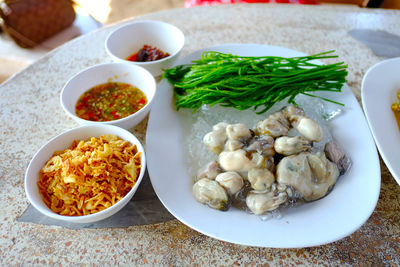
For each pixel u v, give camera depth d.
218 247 0.28
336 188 0.30
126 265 0.26
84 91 0.37
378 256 0.27
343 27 0.51
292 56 0.41
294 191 0.28
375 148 0.31
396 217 0.29
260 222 0.27
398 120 0.34
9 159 0.33
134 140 0.30
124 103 0.37
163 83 0.38
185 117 0.37
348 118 0.35
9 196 0.31
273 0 0.62
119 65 0.37
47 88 0.41
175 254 0.27
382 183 0.32
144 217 0.29
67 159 0.28
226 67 0.35
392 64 0.38
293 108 0.33
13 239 0.28
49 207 0.27
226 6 0.56
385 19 0.53
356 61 0.45
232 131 0.31
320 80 0.36
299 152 0.30
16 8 0.70
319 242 0.25
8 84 0.42
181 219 0.27
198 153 0.33
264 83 0.34
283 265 0.27
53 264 0.26
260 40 0.48
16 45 0.76
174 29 0.43
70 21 0.78
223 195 0.28
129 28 0.43
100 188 0.27
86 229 0.28
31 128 0.36
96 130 0.31
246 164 0.29
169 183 0.30
